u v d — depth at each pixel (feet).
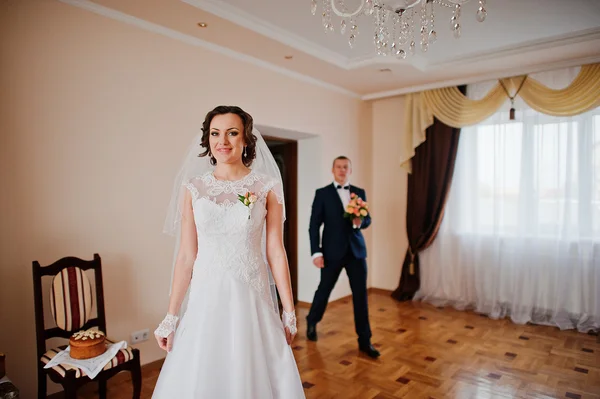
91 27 9.44
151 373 10.30
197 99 11.62
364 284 11.48
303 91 15.21
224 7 10.02
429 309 15.75
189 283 5.82
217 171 5.88
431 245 16.61
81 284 8.56
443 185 16.08
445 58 13.98
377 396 8.96
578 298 13.47
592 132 13.24
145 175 10.46
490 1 9.80
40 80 8.68
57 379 7.36
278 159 17.65
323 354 11.28
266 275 5.74
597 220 13.16
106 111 9.72
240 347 5.17
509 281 14.67
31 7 8.54
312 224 11.89
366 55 13.66
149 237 10.55
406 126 17.07
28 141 8.53
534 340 12.38
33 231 8.62
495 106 14.83
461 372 10.16
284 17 10.72
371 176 18.83
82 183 9.34
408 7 7.52
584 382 9.61
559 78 13.75
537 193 14.15
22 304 8.47
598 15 10.57
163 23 10.47
